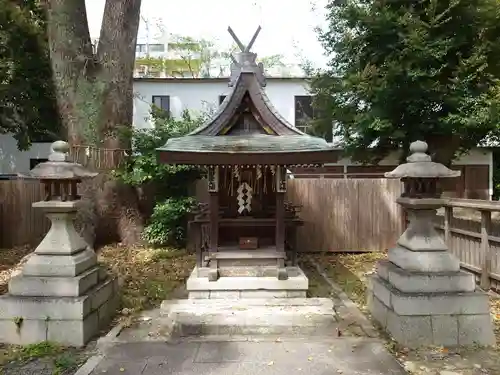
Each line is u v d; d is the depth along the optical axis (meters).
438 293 4.72
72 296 4.77
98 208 10.27
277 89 17.31
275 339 4.80
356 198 10.16
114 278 5.92
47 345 4.59
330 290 6.89
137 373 3.96
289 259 6.52
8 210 10.59
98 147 9.72
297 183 10.12
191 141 5.79
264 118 6.21
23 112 12.16
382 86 9.28
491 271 6.39
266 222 6.15
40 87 11.84
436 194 5.05
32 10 11.31
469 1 8.95
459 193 16.38
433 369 4.04
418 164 4.92
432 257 4.94
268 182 6.47
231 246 6.38
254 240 6.20
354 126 10.48
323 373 3.93
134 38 10.36
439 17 8.93
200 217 6.44
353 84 9.83
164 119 11.12
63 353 4.48
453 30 9.34
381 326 5.21
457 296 4.66
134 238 10.59
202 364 4.14
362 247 10.12
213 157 5.34
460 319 4.66
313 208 10.16
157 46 26.81
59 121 11.04
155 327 5.23
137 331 5.10
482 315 4.68
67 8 9.41
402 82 9.26
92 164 9.57
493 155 17.86
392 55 9.51
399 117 9.87
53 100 11.95
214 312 5.26
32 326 4.69
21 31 10.73
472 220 7.02
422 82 9.11
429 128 9.59
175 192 10.55
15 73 11.00
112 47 10.02
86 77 9.72
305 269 8.49
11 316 4.70
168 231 10.07
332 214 10.15
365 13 9.53
